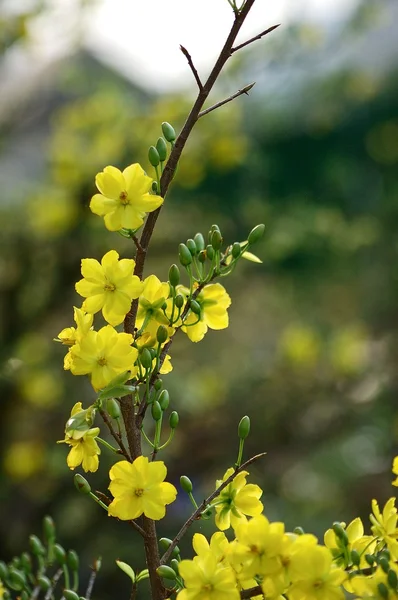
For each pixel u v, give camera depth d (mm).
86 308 984
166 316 1019
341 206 4039
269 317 4910
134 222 986
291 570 925
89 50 4730
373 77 4051
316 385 4012
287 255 3660
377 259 4066
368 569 958
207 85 997
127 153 3326
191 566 941
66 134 3434
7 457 3307
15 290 3357
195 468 3703
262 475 3896
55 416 3521
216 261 1020
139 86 4691
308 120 3908
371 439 4438
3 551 3230
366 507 4188
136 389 971
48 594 1122
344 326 4496
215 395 3914
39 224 3316
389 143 3988
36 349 3465
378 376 4184
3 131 3816
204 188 3668
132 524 992
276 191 3902
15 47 3123
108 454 2984
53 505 3340
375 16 3641
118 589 3217
